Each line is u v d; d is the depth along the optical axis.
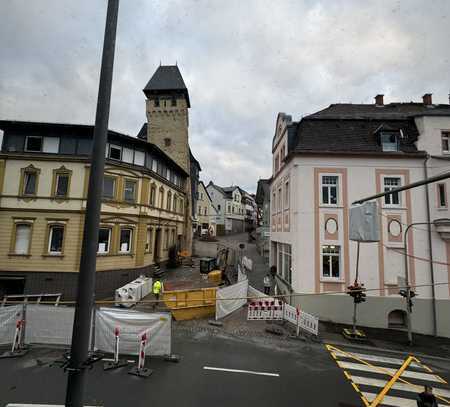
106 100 3.05
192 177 39.75
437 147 14.72
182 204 31.48
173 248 25.97
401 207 14.57
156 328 8.56
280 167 19.17
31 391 6.46
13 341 8.62
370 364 9.23
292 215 15.63
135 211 18.89
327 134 15.34
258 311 12.80
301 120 16.08
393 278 14.16
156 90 31.88
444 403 7.23
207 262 22.95
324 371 8.42
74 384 2.69
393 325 14.09
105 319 8.68
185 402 6.35
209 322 12.30
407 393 7.48
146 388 6.86
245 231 73.44
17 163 16.36
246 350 9.58
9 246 15.80
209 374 7.73
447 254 14.23
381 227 14.52
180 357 8.72
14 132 16.61
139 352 8.48
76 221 16.33
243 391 6.98
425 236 14.42
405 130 15.48
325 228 14.56
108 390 6.71
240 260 26.14
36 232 16.03
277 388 7.25
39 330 8.99
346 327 13.39
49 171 16.48
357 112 18.72
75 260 16.06
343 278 14.21
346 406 6.66
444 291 13.97
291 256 15.88
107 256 16.98
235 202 68.81
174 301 12.68
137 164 19.34
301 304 14.16
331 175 14.84
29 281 15.67
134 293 14.40
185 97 32.56
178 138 31.69
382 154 14.59
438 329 13.62
